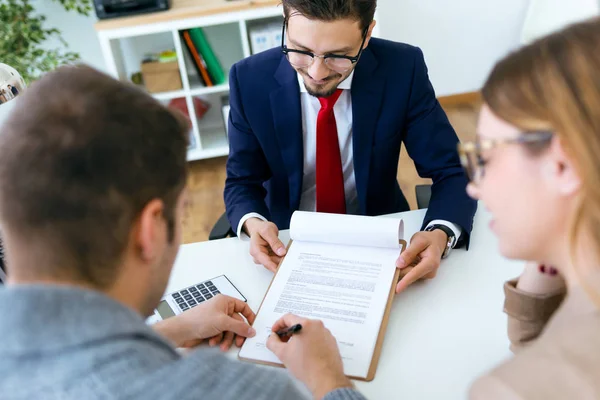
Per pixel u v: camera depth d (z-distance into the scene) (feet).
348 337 3.26
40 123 1.81
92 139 1.81
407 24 11.10
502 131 1.97
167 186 2.02
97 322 1.74
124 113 1.90
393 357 3.20
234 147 5.33
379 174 5.26
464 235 4.14
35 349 1.69
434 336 3.31
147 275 2.12
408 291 3.68
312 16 3.93
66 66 2.12
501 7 10.98
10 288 1.79
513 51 2.05
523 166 1.95
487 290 3.62
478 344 3.22
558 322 2.14
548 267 2.85
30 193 1.77
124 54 10.39
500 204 2.10
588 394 1.59
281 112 5.00
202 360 1.83
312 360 2.92
